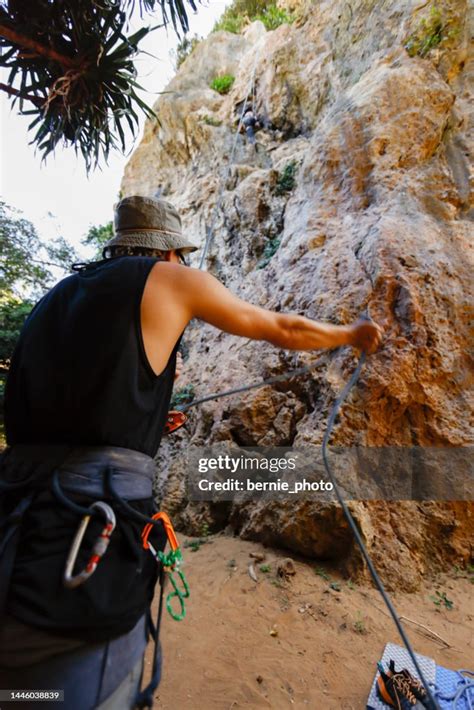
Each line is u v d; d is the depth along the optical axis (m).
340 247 4.78
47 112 3.82
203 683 2.41
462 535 3.64
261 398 4.52
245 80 10.14
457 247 4.46
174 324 0.99
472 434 3.77
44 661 0.73
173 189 10.85
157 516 1.00
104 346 0.90
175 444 5.51
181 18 3.94
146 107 4.24
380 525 3.49
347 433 3.68
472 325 4.11
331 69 7.90
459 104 5.32
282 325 1.11
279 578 3.31
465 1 5.55
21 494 0.84
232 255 7.62
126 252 1.22
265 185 7.34
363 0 7.40
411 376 3.81
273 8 12.11
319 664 2.53
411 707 2.12
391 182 4.91
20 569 0.74
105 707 0.75
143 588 0.86
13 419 0.95
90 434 0.88
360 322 1.34
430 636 2.77
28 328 1.03
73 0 3.57
